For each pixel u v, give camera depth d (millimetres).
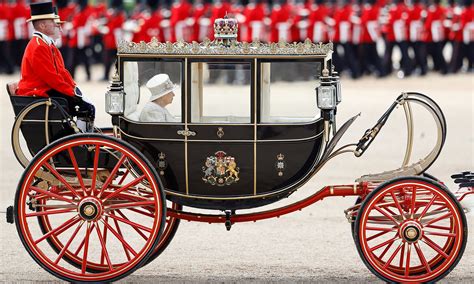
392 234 40156
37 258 32562
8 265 36219
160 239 33938
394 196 32250
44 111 33344
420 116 74000
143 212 34812
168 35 103938
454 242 32438
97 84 99500
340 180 51344
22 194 32344
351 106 79438
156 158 33438
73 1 107875
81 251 38250
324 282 34188
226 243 39812
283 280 34375
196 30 103812
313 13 103125
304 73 33469
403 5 106438
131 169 33219
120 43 32969
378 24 105500
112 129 36531
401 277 32500
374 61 105875
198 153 33281
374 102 82188
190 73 33031
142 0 109000
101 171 33469
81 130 34094
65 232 41125
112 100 32906
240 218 33875
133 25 104312
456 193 33938
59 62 35156
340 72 106438
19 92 34594
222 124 33031
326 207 46344
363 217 32344
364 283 34188
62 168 33469
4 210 44750
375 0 105438
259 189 33469
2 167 55531
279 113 33875
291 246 39312
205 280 34344
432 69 113875
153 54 32938
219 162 33250
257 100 33031
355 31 104500
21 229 32406
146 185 33281
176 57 32969
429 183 32094
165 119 33344
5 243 39344
